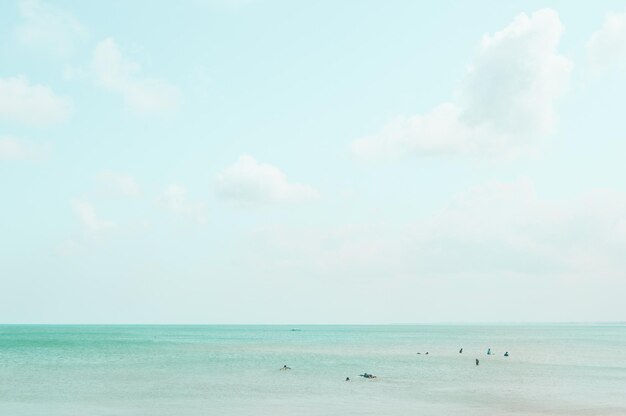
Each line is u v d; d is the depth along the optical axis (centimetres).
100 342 16775
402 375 7556
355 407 4956
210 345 15562
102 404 5078
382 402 5228
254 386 6294
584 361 9906
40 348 13350
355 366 8888
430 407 4962
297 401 5269
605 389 6141
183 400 5300
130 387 6147
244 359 10250
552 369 8438
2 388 6044
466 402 5234
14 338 19762
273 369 8281
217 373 7644
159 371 7875
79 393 5700
